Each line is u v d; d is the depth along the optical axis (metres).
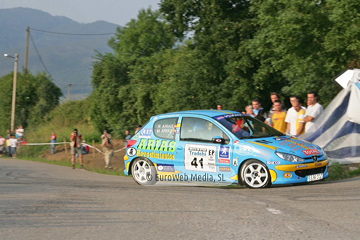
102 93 43.69
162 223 6.88
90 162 29.34
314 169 10.80
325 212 7.46
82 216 7.46
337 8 17.03
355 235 6.00
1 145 42.25
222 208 7.96
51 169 23.12
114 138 45.12
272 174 10.47
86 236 6.18
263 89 27.41
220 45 28.05
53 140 40.44
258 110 15.01
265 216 7.22
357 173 12.53
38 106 61.84
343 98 14.02
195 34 29.73
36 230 6.55
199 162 11.52
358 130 13.86
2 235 6.29
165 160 12.12
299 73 19.69
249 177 10.80
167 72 37.06
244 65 26.50
